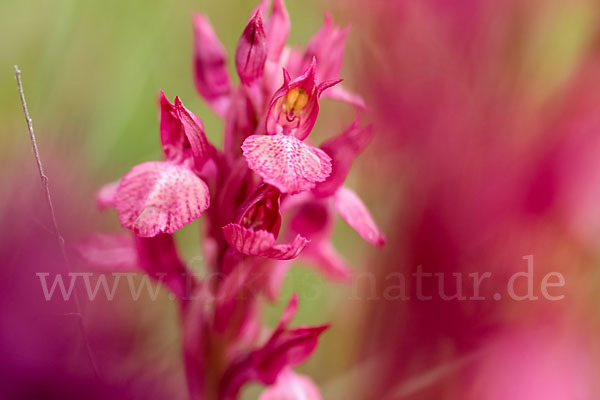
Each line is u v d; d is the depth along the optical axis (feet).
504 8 0.98
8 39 1.35
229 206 1.04
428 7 0.98
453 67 0.97
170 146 1.02
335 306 1.25
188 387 1.08
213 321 1.07
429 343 0.97
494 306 0.96
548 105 0.95
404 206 0.97
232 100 1.06
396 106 0.97
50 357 0.96
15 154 1.13
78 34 1.34
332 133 1.24
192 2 1.41
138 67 1.36
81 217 1.10
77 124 1.24
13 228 0.97
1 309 0.95
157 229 0.99
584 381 0.96
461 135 0.95
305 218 1.13
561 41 0.99
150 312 1.13
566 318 0.96
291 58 1.09
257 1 1.43
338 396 1.17
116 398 0.98
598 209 0.95
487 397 0.96
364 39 1.01
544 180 0.95
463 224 0.96
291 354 1.06
